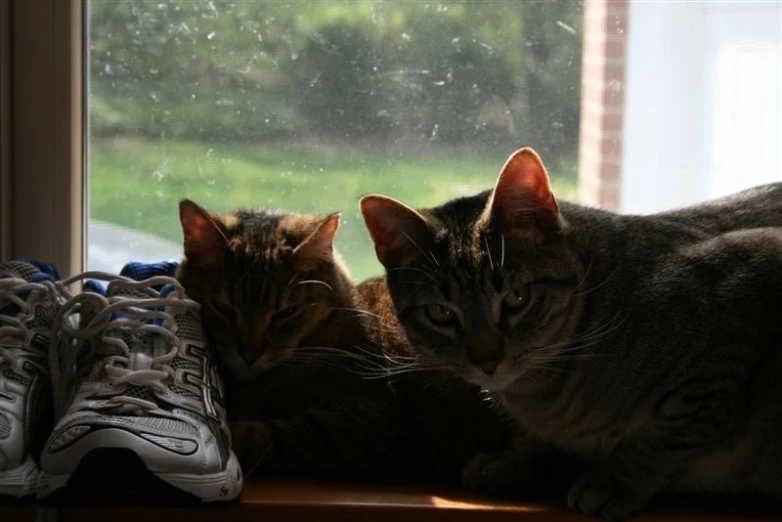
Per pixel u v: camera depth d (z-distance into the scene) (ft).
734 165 6.33
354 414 5.32
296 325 5.63
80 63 6.10
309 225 5.93
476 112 6.32
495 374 4.62
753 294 4.49
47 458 4.09
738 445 4.67
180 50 6.25
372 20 6.25
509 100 6.30
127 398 4.37
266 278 5.59
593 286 4.66
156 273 5.66
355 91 6.31
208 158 6.37
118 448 4.00
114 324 4.80
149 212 6.39
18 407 4.52
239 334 5.54
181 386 4.65
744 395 4.49
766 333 4.47
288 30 6.26
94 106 6.24
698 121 6.29
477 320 4.59
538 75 6.28
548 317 4.63
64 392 4.83
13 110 6.00
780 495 4.75
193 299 5.56
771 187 5.40
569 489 4.70
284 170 6.41
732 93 6.26
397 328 5.55
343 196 6.44
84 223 6.29
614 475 4.56
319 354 5.58
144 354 4.77
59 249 6.15
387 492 4.83
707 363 4.41
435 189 6.40
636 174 6.35
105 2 6.18
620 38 6.23
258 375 5.61
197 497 4.11
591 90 6.28
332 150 6.38
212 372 5.02
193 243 5.65
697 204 5.36
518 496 4.80
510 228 4.64
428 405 5.40
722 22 6.19
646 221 4.95
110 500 4.09
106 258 6.39
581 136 6.31
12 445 4.30
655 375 4.45
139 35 6.22
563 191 6.36
